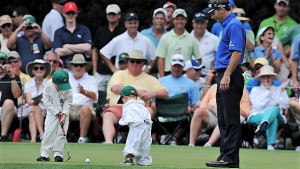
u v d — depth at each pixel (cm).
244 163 3706
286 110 5081
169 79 5253
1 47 5753
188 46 5581
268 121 4856
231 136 3253
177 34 5584
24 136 5228
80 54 5222
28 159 3647
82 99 5150
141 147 3391
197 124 4966
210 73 5275
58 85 3409
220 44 3278
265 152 4481
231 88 3225
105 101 5341
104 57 5612
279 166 3544
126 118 3378
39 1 6912
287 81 5131
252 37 4788
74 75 5197
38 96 5091
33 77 5256
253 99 5066
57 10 5925
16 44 5669
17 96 5184
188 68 5359
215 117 4984
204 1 6806
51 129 3441
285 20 5928
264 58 5297
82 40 5709
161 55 5581
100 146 4588
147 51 5656
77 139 5219
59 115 3431
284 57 5656
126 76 5125
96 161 3594
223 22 3266
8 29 5778
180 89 5203
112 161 3612
